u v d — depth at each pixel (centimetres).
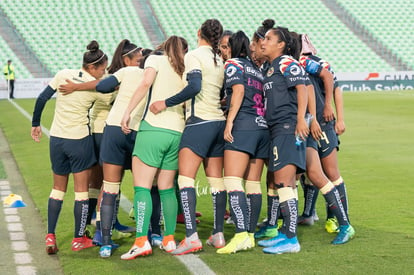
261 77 1842
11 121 6341
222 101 1891
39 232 2170
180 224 2255
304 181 2147
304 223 2159
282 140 1758
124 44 1961
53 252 1873
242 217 1802
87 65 1884
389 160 3603
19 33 10875
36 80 9925
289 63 1752
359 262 1661
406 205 2422
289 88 1753
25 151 4316
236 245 1786
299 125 1720
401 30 12025
